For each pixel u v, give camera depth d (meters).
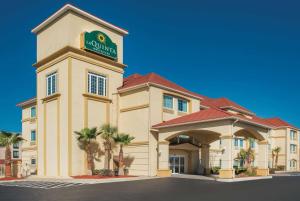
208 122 27.95
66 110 30.09
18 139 31.45
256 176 30.47
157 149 31.81
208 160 35.09
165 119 33.31
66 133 29.83
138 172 31.75
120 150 30.69
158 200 15.13
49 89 33.12
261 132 31.61
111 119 33.53
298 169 67.94
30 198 16.06
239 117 27.08
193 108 36.81
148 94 31.98
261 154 32.16
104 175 28.86
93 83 32.38
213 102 48.22
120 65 35.16
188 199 15.47
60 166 30.08
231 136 26.50
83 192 18.31
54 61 32.34
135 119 32.91
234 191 18.75
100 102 32.59
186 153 36.41
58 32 32.34
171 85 35.09
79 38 31.97
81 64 31.33
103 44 33.50
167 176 30.33
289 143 65.56
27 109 45.44
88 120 31.22
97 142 31.53
